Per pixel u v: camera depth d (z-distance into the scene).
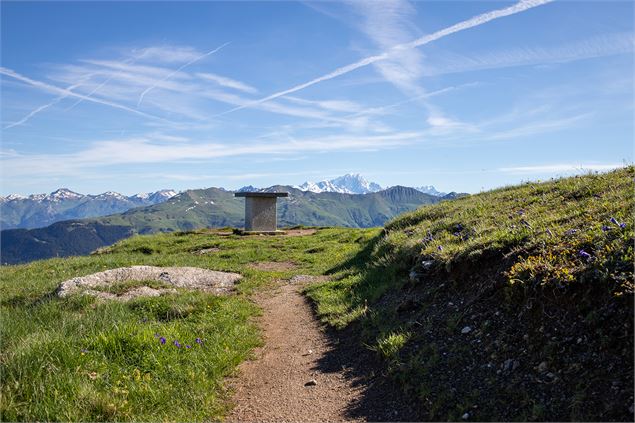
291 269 21.88
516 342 7.03
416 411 6.52
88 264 22.09
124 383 7.44
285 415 7.08
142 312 12.23
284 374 8.76
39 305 13.26
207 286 16.92
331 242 29.53
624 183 12.15
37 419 6.27
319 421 6.80
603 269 6.66
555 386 5.87
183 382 7.84
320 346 10.13
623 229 7.57
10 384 6.87
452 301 9.31
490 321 7.86
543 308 7.11
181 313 12.11
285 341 10.83
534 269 7.62
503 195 17.75
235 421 6.99
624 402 5.07
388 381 7.55
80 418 6.43
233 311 12.84
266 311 13.72
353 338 9.98
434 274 10.86
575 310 6.66
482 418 5.87
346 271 17.61
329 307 12.62
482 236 10.89
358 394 7.45
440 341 8.09
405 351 8.23
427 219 18.81
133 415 6.64
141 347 8.58
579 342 6.22
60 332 9.62
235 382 8.48
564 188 14.66
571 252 7.73
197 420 6.83
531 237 9.15
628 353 5.59
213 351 9.41
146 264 21.75
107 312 11.68
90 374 7.50
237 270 19.88
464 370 7.03
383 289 12.10
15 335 9.93
